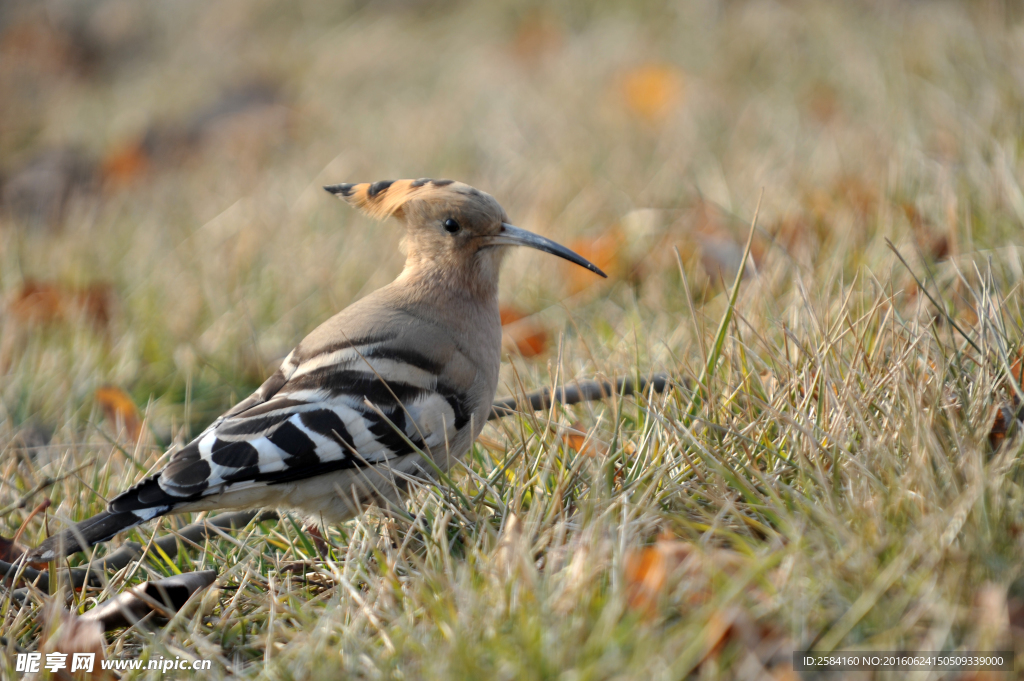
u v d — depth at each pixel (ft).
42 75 77.92
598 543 17.07
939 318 23.84
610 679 14.23
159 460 24.09
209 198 48.49
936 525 15.55
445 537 18.58
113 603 18.34
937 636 13.76
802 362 22.20
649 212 36.37
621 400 22.38
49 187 56.24
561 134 47.60
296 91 64.95
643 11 64.13
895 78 43.04
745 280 30.66
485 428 25.72
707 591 15.62
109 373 32.50
